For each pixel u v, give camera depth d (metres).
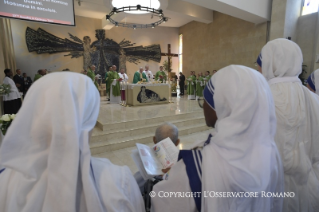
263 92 0.61
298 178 1.00
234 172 0.59
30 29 8.94
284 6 7.13
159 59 12.37
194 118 5.34
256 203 0.66
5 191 0.54
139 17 10.38
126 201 0.59
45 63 9.41
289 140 1.00
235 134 0.58
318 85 1.52
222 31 10.23
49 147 0.52
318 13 7.10
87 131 0.55
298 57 1.09
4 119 2.10
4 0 3.35
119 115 5.15
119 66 11.18
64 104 0.50
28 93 0.53
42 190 0.50
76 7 8.97
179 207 0.68
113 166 0.69
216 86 0.66
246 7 6.92
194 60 12.21
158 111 5.69
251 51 8.83
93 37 10.48
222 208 0.60
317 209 1.00
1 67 5.65
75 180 0.50
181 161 0.72
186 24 12.52
